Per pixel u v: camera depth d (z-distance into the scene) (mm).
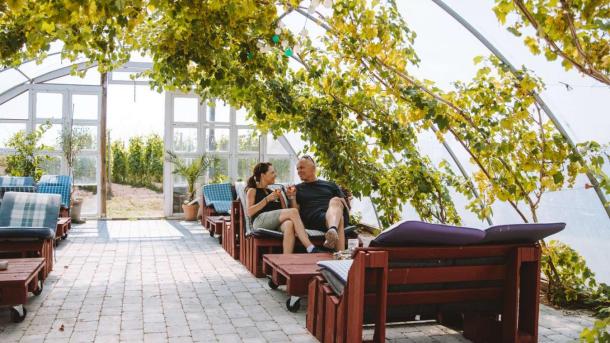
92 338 3908
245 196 6867
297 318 4492
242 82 6016
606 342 2812
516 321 3535
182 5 4570
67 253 7547
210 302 4973
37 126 11750
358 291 3213
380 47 5148
